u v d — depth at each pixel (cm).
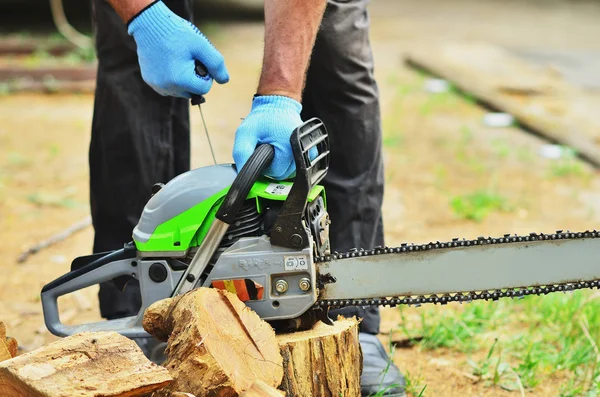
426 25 2027
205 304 296
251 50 1538
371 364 384
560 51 1673
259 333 302
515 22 2109
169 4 406
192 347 285
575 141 980
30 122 1041
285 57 326
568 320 476
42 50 1391
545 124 1056
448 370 430
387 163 900
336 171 399
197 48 336
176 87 338
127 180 417
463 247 320
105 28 406
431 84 1327
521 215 740
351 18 382
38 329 490
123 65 409
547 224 715
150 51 336
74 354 274
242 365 290
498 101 1163
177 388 284
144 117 411
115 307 421
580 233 315
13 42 1419
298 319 323
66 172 842
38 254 625
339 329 327
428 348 459
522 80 1330
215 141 933
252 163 308
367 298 325
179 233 319
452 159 923
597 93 1305
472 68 1410
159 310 308
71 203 741
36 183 803
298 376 314
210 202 316
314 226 320
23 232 672
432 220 720
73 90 1209
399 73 1418
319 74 386
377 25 2012
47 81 1207
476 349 455
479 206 745
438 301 324
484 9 2389
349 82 386
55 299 345
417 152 950
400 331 480
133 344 281
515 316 501
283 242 311
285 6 327
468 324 479
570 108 1202
